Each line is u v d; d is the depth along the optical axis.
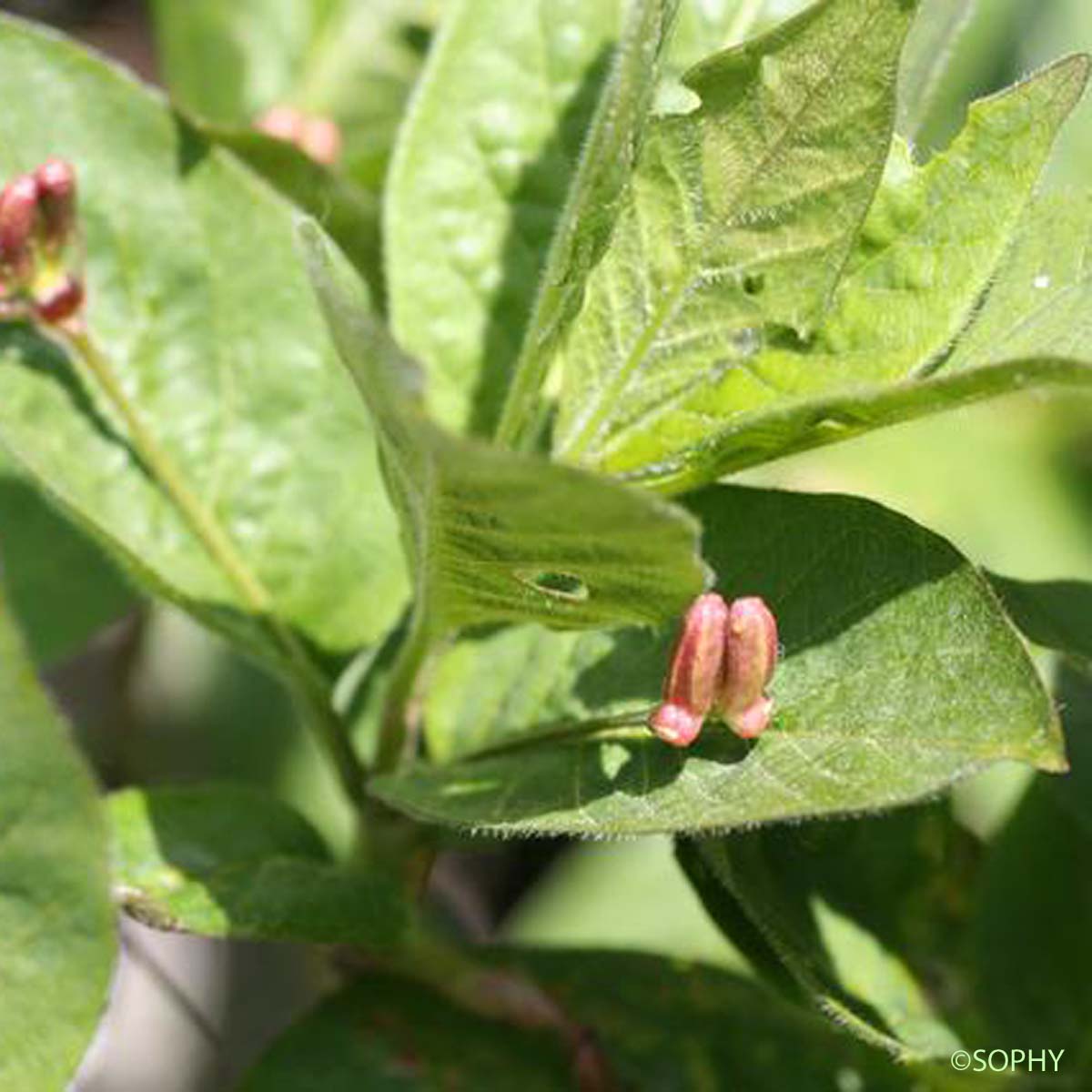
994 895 0.32
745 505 0.27
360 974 0.31
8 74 0.31
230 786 0.30
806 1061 0.31
